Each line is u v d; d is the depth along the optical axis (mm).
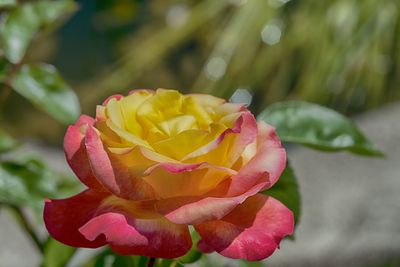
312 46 2703
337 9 2676
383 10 2682
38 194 638
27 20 682
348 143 637
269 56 2730
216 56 2756
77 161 499
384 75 2721
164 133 490
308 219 1920
